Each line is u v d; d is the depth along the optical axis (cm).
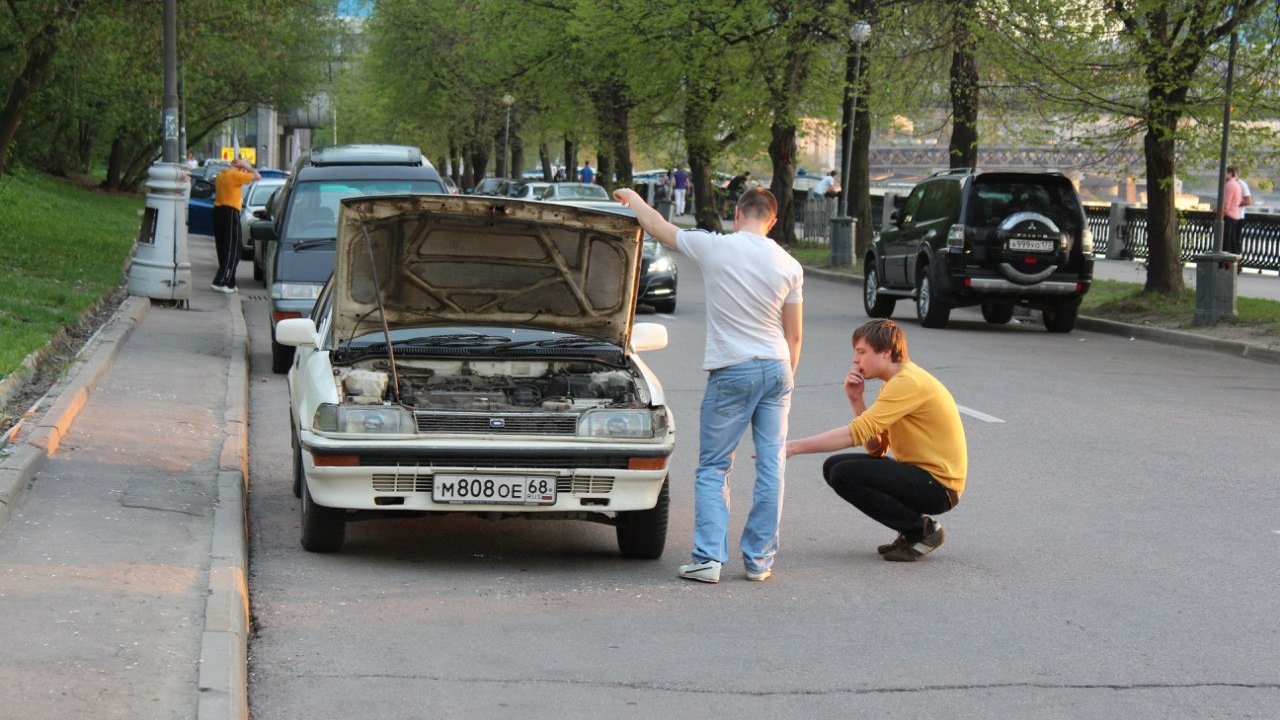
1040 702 568
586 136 5922
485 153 7600
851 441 780
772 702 562
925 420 799
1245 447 1198
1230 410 1413
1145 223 3625
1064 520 918
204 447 991
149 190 1933
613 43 3947
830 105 4044
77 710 481
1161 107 2288
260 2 2586
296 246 1545
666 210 5547
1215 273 2134
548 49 5000
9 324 1363
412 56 6644
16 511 756
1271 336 1997
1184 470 1091
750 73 3759
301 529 802
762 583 755
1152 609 709
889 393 789
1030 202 2189
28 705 483
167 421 1079
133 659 536
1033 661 621
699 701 561
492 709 546
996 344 2022
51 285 1798
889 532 886
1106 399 1477
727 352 747
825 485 1031
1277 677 604
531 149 10400
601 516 793
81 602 604
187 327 1720
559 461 750
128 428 1033
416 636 640
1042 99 2567
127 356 1417
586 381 831
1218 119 2311
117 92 4238
